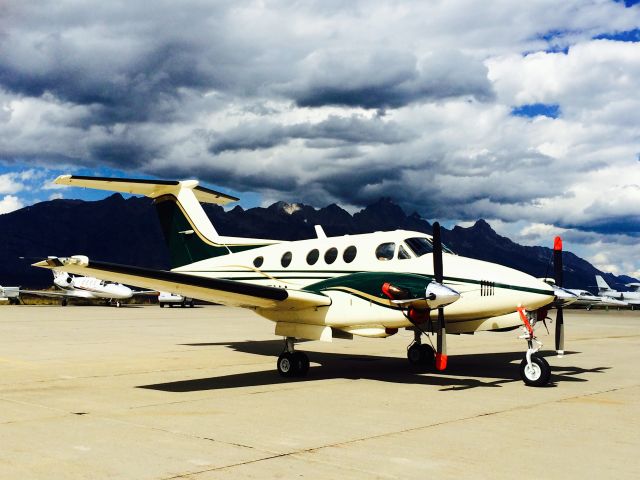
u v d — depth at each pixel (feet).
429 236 36.35
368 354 47.03
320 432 20.29
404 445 18.61
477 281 32.19
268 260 42.83
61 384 30.86
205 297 34.17
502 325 32.96
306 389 29.66
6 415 22.93
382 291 31.22
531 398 27.12
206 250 49.19
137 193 50.52
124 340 55.57
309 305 33.55
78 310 116.16
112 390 29.04
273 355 44.68
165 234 51.90
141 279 31.68
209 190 51.62
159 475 15.51
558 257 34.32
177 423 21.65
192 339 57.52
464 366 39.68
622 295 200.23
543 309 34.83
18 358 41.70
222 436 19.69
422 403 25.81
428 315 31.17
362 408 24.67
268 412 23.73
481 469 16.16
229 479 15.21
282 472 15.81
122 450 17.89
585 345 56.80
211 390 29.25
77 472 15.72
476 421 22.15
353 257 37.35
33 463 16.53
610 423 21.90
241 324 81.20
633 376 34.68
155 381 32.07
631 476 15.67
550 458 17.28
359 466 16.39
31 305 143.64
